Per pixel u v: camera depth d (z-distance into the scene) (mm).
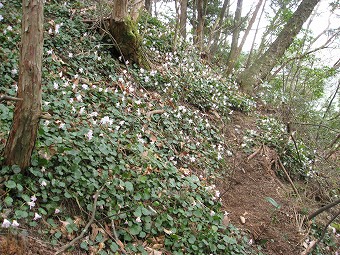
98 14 7238
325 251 5344
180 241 3869
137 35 6875
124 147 4578
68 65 5664
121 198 3777
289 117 8227
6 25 5465
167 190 4406
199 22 11664
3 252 2590
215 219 4410
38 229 3117
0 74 4500
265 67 10594
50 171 3564
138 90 6500
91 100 5234
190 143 6047
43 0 2814
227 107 8508
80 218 3443
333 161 8383
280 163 7031
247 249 4492
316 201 6699
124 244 3510
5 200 3006
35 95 3023
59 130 4074
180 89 7391
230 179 5969
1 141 3484
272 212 5516
